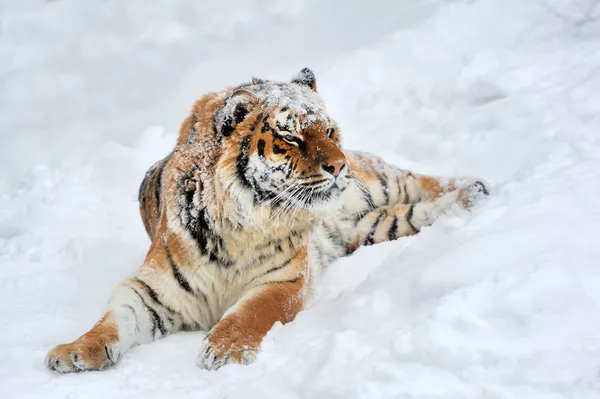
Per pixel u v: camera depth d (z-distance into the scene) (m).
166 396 7.34
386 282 8.57
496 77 15.36
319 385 6.84
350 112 16.73
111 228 14.14
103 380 7.82
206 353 8.16
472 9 18.78
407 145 14.96
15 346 8.88
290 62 19.14
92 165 16.45
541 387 6.16
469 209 11.16
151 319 9.34
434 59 17.73
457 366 6.63
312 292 10.34
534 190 9.15
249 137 9.21
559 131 12.40
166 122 18.22
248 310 8.84
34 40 22.38
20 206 15.18
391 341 7.07
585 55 15.55
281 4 22.19
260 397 7.03
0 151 18.22
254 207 9.26
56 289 11.27
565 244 7.69
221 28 21.62
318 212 9.52
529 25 17.89
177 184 9.60
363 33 19.69
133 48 21.47
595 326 6.69
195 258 9.42
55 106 19.64
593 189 8.73
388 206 12.47
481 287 7.36
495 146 13.42
